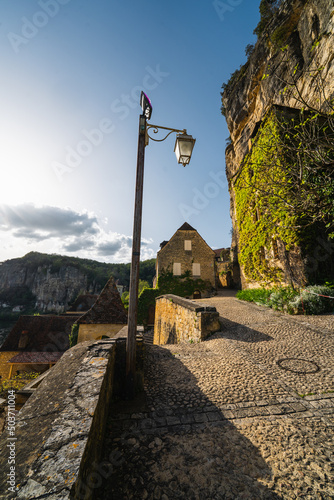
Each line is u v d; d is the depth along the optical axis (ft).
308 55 37.86
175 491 6.42
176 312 29.25
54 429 5.37
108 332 46.91
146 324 63.87
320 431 8.79
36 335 65.72
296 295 28.09
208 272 68.90
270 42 50.19
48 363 58.95
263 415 9.81
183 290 67.21
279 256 33.14
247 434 8.68
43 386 7.46
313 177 20.56
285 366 14.61
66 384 7.47
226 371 14.21
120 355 11.69
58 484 3.90
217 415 9.84
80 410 6.16
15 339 64.64
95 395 6.91
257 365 14.93
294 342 18.65
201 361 16.07
